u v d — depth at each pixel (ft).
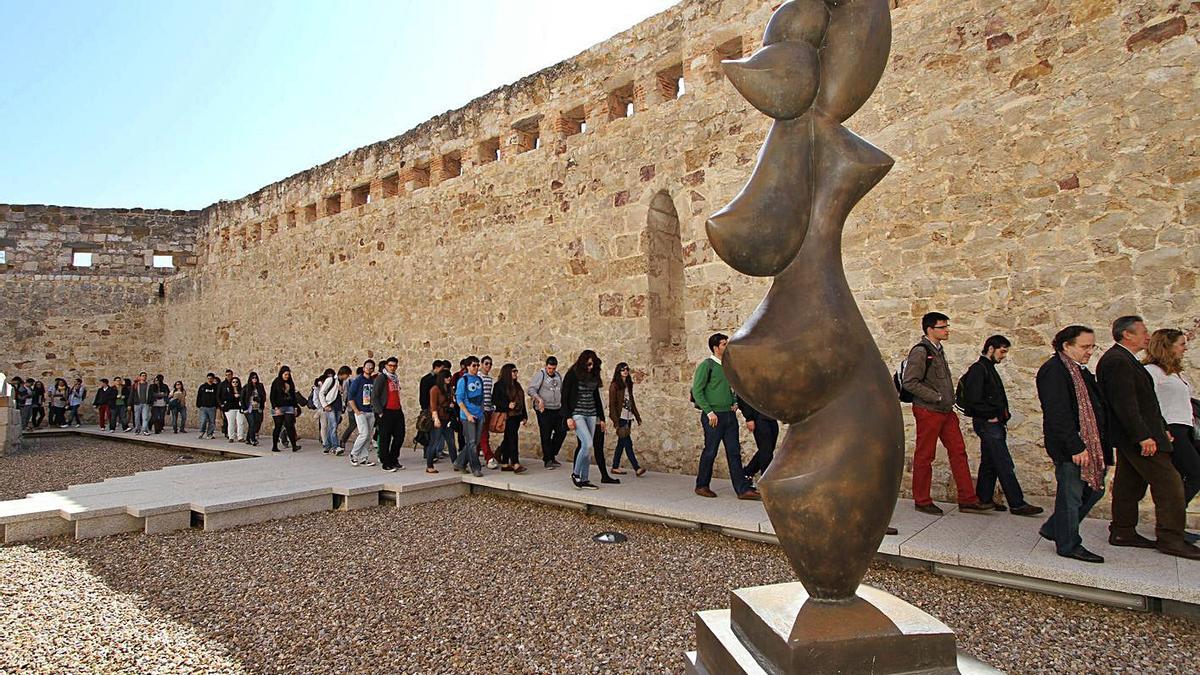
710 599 13.69
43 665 10.97
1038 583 13.12
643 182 29.17
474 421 26.43
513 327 34.35
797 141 6.57
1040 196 18.75
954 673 5.75
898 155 21.53
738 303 25.46
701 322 26.58
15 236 67.10
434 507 23.71
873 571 14.73
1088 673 10.03
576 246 31.63
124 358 68.64
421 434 28.14
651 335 28.40
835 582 6.07
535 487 23.39
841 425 6.06
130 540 19.95
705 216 26.81
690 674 6.95
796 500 6.03
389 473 27.68
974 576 13.92
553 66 33.55
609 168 30.55
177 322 66.28
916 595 13.29
